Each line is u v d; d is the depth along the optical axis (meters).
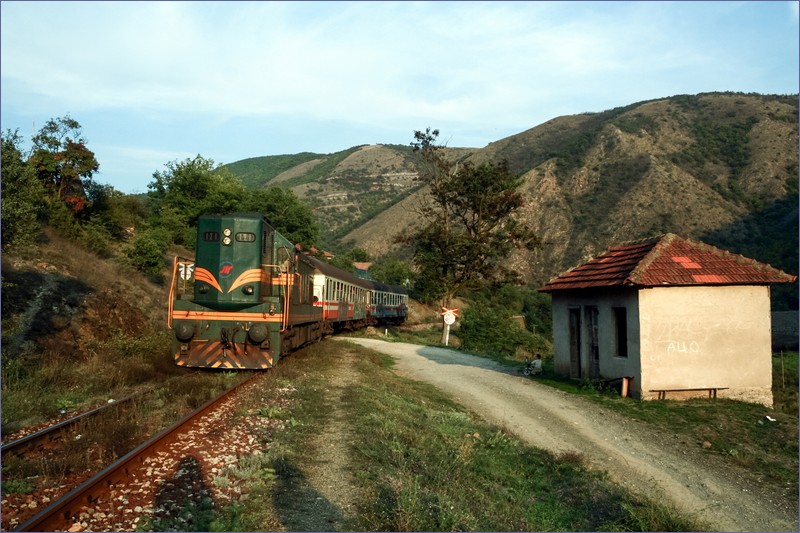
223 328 14.58
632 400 14.56
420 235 43.06
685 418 13.01
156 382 13.66
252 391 11.83
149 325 21.52
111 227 33.81
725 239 76.25
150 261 29.11
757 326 14.79
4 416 9.42
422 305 71.00
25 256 19.52
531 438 11.30
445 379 18.00
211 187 46.97
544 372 20.08
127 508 5.63
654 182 90.69
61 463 6.85
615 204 91.19
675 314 14.54
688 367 14.52
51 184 29.31
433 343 37.75
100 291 20.67
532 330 67.81
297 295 18.23
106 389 12.51
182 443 7.93
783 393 18.78
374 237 124.75
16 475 6.53
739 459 10.38
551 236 91.19
